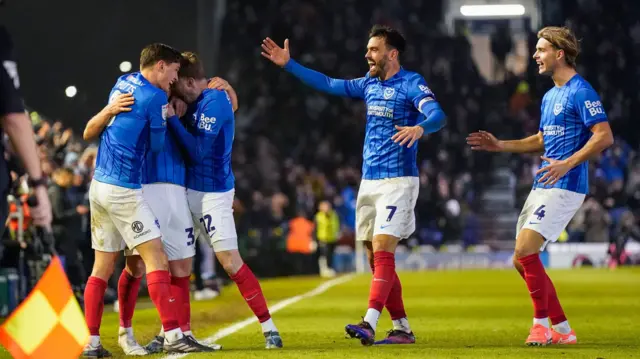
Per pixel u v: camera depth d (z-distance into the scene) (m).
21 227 20.17
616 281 35.56
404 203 14.02
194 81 13.48
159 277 12.61
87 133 12.73
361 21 70.31
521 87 66.31
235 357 12.25
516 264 14.59
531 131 63.03
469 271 47.72
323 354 12.59
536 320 14.23
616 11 70.19
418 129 13.20
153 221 12.62
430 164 59.62
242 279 13.70
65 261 22.36
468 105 65.00
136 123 12.45
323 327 17.88
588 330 17.11
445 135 62.00
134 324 18.80
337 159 61.16
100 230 12.88
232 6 68.19
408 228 14.12
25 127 9.59
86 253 24.36
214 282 29.67
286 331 16.98
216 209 13.68
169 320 12.77
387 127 14.16
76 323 10.41
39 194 9.73
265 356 12.35
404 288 32.31
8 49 9.56
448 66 67.62
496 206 60.03
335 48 67.88
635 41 68.81
